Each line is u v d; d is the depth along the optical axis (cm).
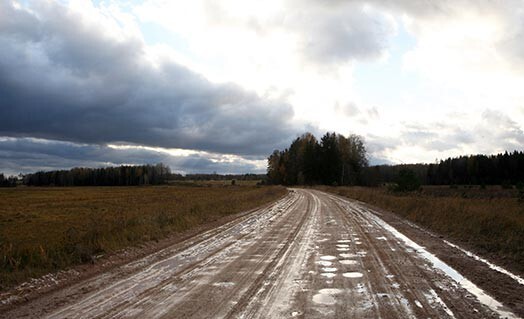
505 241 1008
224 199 2922
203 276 743
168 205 2581
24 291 680
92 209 2814
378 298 577
